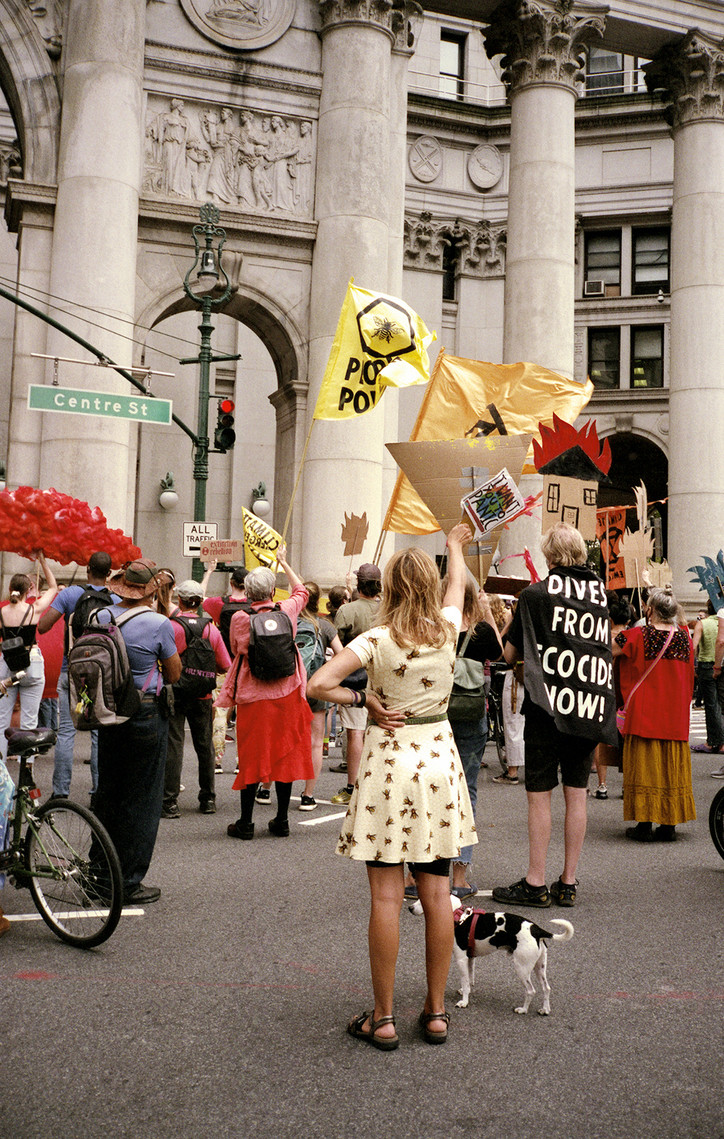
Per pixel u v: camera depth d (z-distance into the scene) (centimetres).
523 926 414
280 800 748
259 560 1183
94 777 884
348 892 592
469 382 935
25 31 1650
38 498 831
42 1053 366
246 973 454
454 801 382
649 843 754
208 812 850
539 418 948
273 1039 382
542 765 574
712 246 2183
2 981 441
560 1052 375
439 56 3048
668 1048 379
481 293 3039
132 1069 354
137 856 566
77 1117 318
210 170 1764
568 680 565
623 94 3100
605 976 458
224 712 1073
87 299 1606
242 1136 308
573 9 2000
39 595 884
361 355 946
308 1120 319
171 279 1731
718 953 491
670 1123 321
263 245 1788
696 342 2175
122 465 1620
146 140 1727
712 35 2169
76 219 1616
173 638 556
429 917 385
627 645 760
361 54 1803
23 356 1623
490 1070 358
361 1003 420
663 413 3142
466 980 421
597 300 3200
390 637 385
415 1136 310
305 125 1822
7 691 805
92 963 466
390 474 1881
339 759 1207
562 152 1991
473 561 602
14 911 558
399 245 1922
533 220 1966
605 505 3472
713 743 1301
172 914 546
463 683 580
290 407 1839
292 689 739
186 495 2464
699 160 2205
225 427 1521
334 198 1788
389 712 382
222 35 1766
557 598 572
